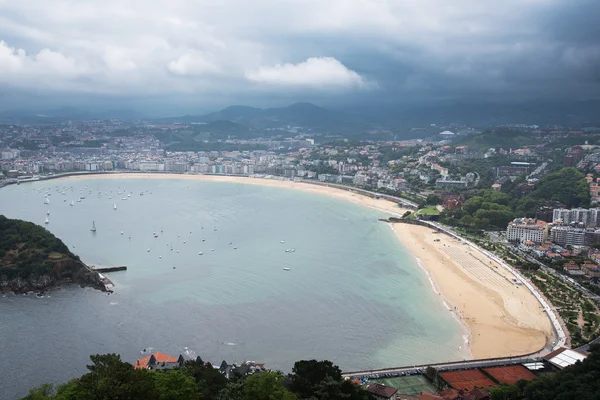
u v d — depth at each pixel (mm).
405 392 179125
